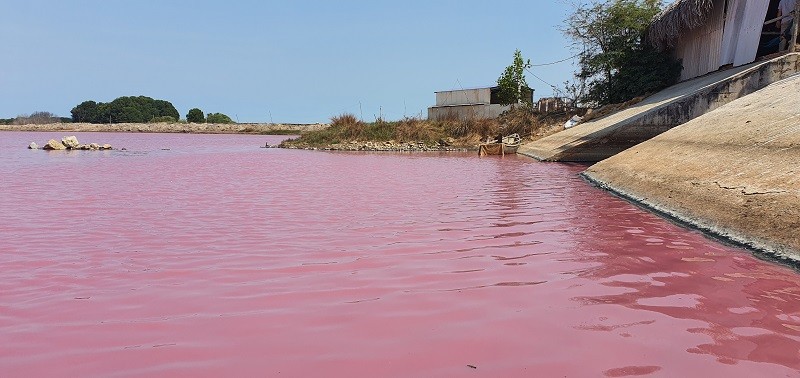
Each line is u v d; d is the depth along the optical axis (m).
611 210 7.06
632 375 2.33
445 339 2.76
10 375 2.43
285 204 8.16
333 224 6.32
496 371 2.38
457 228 5.96
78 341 2.82
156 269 4.29
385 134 37.75
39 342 2.82
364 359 2.54
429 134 36.59
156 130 82.75
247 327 2.98
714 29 19.22
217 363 2.53
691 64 21.86
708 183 6.20
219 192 9.93
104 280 3.98
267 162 20.17
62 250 5.01
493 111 40.75
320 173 14.74
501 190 9.82
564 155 17.70
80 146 28.88
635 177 8.71
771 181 5.12
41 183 11.62
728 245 4.75
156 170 15.68
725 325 2.90
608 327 2.89
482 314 3.12
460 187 10.50
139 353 2.66
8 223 6.52
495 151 25.61
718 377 2.30
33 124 87.81
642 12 26.42
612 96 28.86
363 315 3.14
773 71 11.96
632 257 4.43
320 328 2.95
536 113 35.03
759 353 2.54
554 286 3.66
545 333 2.82
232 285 3.81
